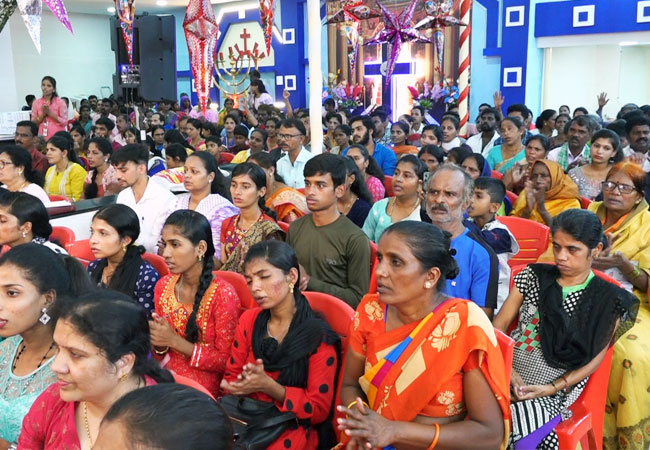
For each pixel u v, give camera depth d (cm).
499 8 1183
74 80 1662
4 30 874
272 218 355
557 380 224
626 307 222
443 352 164
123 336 145
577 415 221
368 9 693
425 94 1255
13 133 804
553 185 415
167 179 462
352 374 188
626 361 264
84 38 1666
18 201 278
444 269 170
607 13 1053
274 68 1505
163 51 596
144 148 391
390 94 1332
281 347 218
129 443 83
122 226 277
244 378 205
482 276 252
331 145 791
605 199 312
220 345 246
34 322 183
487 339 163
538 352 230
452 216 253
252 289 220
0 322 180
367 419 153
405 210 363
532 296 236
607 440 274
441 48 763
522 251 369
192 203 388
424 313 173
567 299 229
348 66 1384
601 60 1140
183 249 246
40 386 182
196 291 255
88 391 144
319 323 220
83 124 1133
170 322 257
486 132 692
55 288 186
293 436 212
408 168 353
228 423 91
